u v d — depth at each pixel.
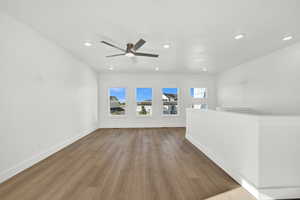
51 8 2.09
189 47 3.60
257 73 4.47
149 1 1.94
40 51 2.93
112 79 6.70
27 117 2.62
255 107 4.54
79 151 3.48
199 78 7.00
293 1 1.93
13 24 2.33
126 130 6.14
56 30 2.76
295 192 1.73
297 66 3.29
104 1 1.94
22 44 2.50
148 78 6.81
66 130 3.91
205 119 3.29
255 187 1.77
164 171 2.46
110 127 6.71
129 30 2.73
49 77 3.22
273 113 3.91
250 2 1.96
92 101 5.87
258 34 2.91
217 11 2.16
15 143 2.37
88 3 1.98
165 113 6.99
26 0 1.91
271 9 2.11
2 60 2.17
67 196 1.81
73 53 4.07
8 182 2.12
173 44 3.41
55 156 3.15
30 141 2.68
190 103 6.97
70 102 4.12
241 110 4.72
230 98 5.91
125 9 2.11
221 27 2.63
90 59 4.64
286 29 2.71
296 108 3.32
